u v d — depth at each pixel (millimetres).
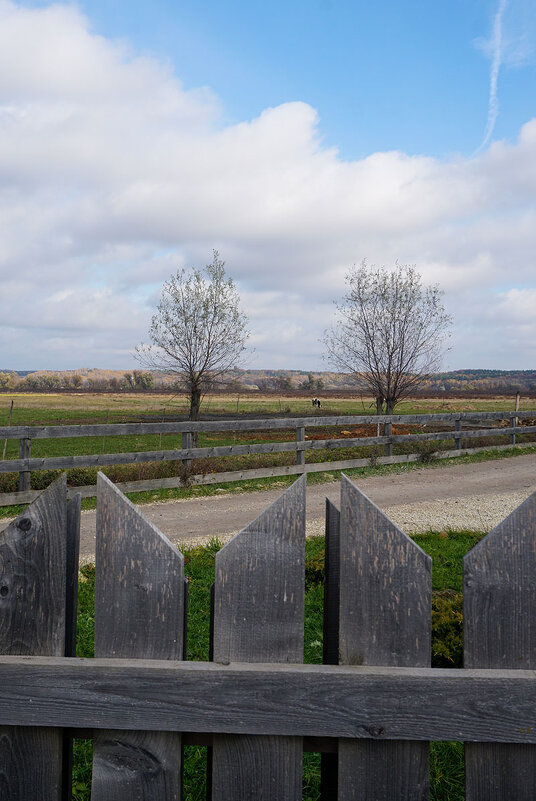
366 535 1660
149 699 1590
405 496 12172
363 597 1659
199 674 1585
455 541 8117
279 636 1664
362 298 19188
